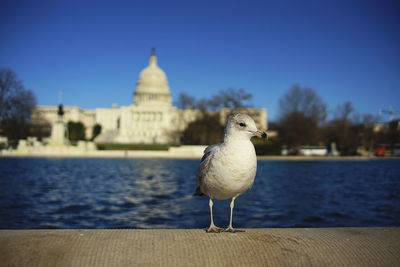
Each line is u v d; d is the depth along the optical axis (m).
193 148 63.34
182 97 81.44
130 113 118.81
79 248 3.64
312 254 3.68
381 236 4.21
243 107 67.62
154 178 22.17
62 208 11.62
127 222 9.62
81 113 136.25
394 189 17.22
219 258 3.56
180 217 10.27
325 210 11.43
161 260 3.48
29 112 68.00
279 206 12.23
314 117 63.47
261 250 3.74
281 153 61.19
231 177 4.11
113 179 21.42
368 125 66.25
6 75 64.50
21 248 3.58
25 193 14.98
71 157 53.41
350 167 35.28
